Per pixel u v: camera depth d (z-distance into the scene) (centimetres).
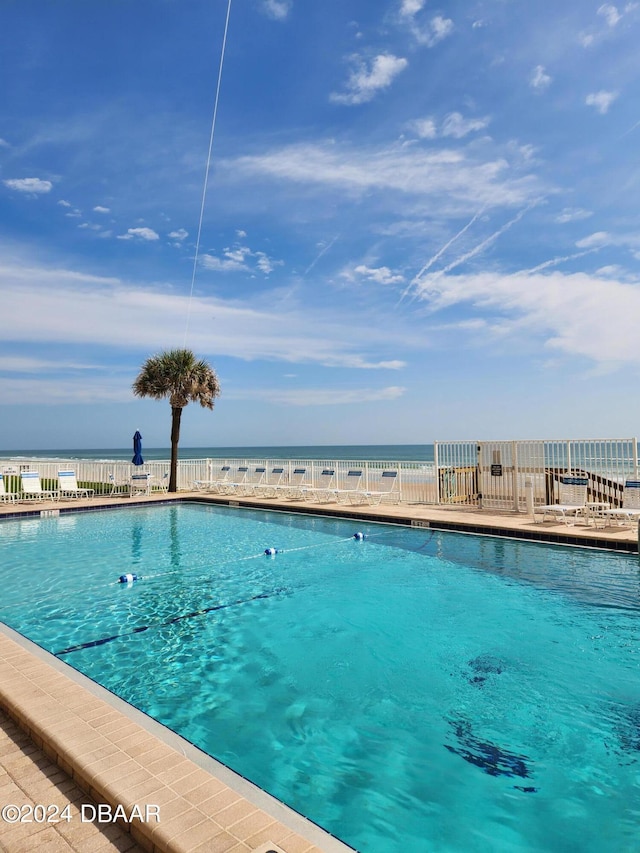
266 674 438
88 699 322
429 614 580
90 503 1460
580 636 510
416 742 335
